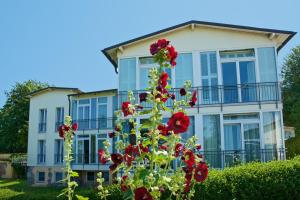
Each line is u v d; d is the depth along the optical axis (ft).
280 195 26.32
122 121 13.99
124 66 58.65
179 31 57.82
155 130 11.55
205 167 12.17
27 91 154.20
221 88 54.44
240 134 52.11
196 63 56.24
